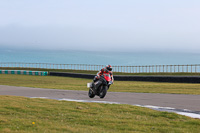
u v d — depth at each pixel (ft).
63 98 71.72
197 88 106.93
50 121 38.60
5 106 49.49
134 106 52.90
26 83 182.91
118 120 39.81
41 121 37.88
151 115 45.01
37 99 61.57
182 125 37.47
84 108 50.26
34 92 90.53
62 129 33.22
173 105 57.47
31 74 293.02
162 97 72.02
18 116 41.78
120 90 101.86
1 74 293.02
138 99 68.13
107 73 66.39
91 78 235.81
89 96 71.87
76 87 118.11
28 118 40.47
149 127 35.94
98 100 66.44
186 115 46.03
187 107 54.60
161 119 41.83
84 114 44.80
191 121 39.75
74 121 39.04
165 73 232.53
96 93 68.44
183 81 182.19
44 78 240.32
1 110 45.93
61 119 40.29
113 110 48.88
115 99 68.39
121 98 70.49
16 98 61.36
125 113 46.19
